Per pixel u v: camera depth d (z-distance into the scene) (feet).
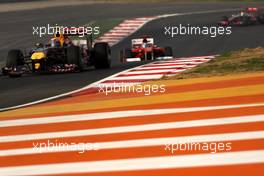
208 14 510.17
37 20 480.23
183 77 147.84
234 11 533.14
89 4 636.48
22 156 85.10
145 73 170.09
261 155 76.28
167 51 247.70
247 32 373.20
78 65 186.80
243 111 101.24
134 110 109.50
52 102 127.54
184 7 584.81
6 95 143.84
